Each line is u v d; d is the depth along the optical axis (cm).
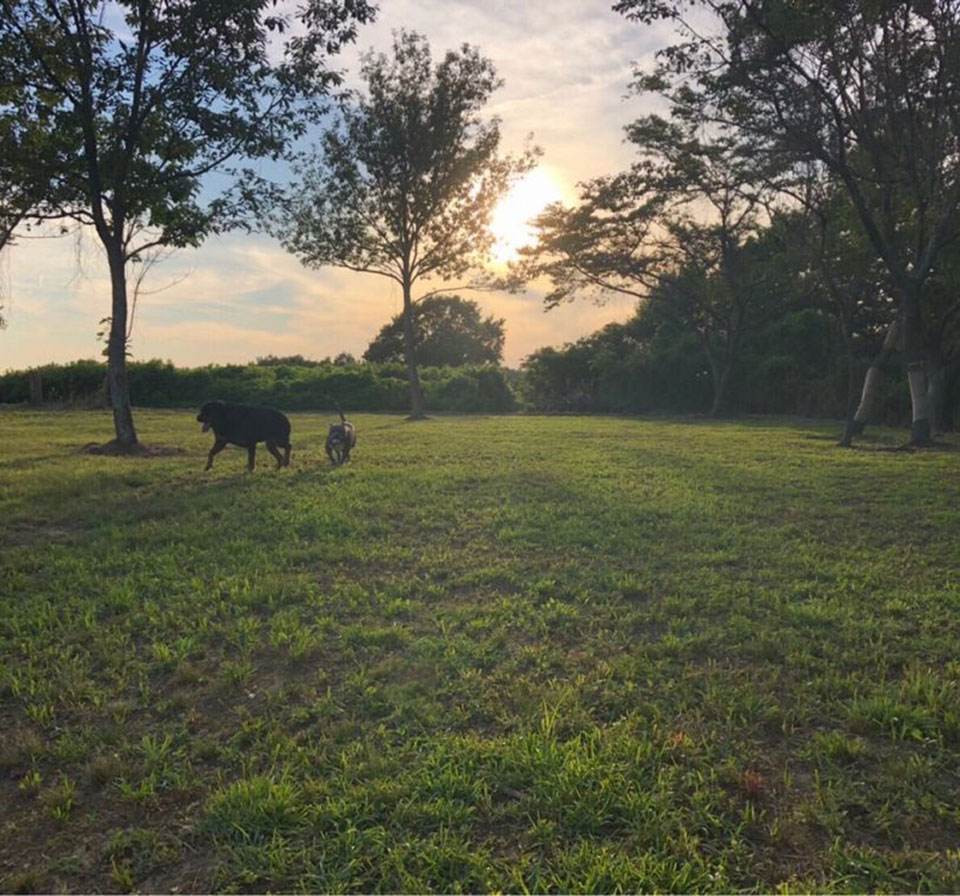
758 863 250
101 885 244
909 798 286
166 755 323
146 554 652
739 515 830
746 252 3356
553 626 480
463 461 1320
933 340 2214
